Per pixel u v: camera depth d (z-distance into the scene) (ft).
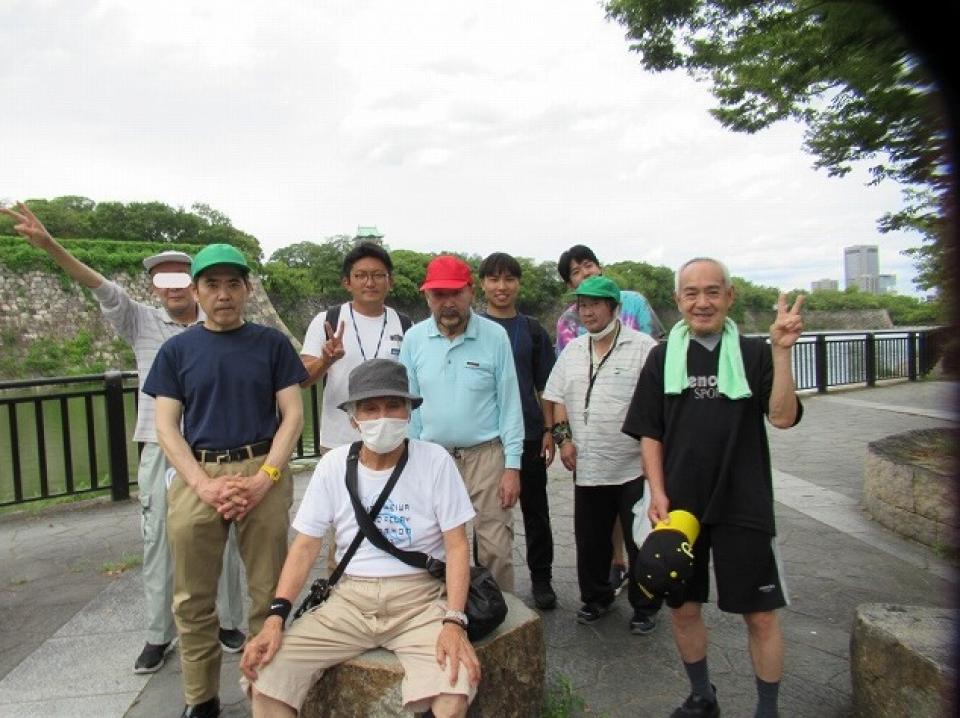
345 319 13.07
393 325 13.32
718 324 9.14
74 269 11.71
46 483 21.39
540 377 14.25
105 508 21.76
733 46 20.36
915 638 8.55
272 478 9.69
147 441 11.75
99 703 10.38
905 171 18.69
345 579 8.77
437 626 8.19
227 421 9.78
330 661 8.25
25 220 11.37
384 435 8.44
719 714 9.55
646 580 8.52
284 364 10.34
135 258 144.77
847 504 20.25
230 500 9.29
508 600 9.91
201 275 9.79
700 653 9.33
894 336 49.55
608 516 12.73
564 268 16.49
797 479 23.43
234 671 11.36
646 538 8.95
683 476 9.05
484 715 8.46
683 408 9.19
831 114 20.81
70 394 21.88
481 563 11.71
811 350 45.93
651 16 20.02
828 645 11.68
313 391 26.07
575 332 16.37
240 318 10.20
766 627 8.84
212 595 9.72
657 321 16.53
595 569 12.78
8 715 10.06
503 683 8.68
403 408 8.66
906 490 17.21
